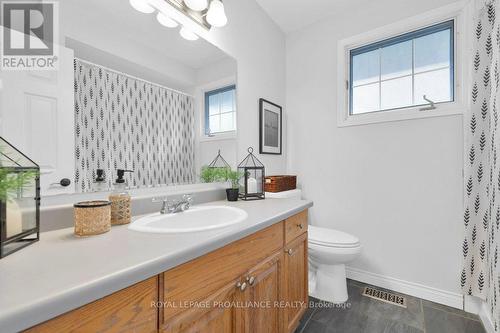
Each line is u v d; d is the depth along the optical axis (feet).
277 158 7.77
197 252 2.21
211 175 5.20
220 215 4.16
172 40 4.39
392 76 6.64
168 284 2.04
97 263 1.76
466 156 5.20
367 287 6.47
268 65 7.29
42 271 1.63
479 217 5.07
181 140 4.58
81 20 3.13
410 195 6.13
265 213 3.67
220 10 4.60
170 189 4.37
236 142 5.91
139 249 2.06
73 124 3.03
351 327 4.82
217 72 5.39
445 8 5.65
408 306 5.55
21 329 1.19
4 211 1.87
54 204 2.81
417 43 6.29
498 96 4.21
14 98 2.52
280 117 7.87
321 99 7.57
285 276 4.01
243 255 2.96
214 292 2.52
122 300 1.70
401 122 6.26
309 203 4.84
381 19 6.55
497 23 4.36
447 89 5.88
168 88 4.33
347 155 7.08
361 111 7.13
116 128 3.54
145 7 3.94
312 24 7.77
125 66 3.66
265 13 7.17
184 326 2.17
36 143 2.67
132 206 3.53
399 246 6.27
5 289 1.38
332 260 5.56
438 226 5.77
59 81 2.89
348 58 7.23
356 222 6.92
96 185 3.27
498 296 4.03
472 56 5.08
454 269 5.56
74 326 1.45
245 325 2.97
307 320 5.05
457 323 4.91
